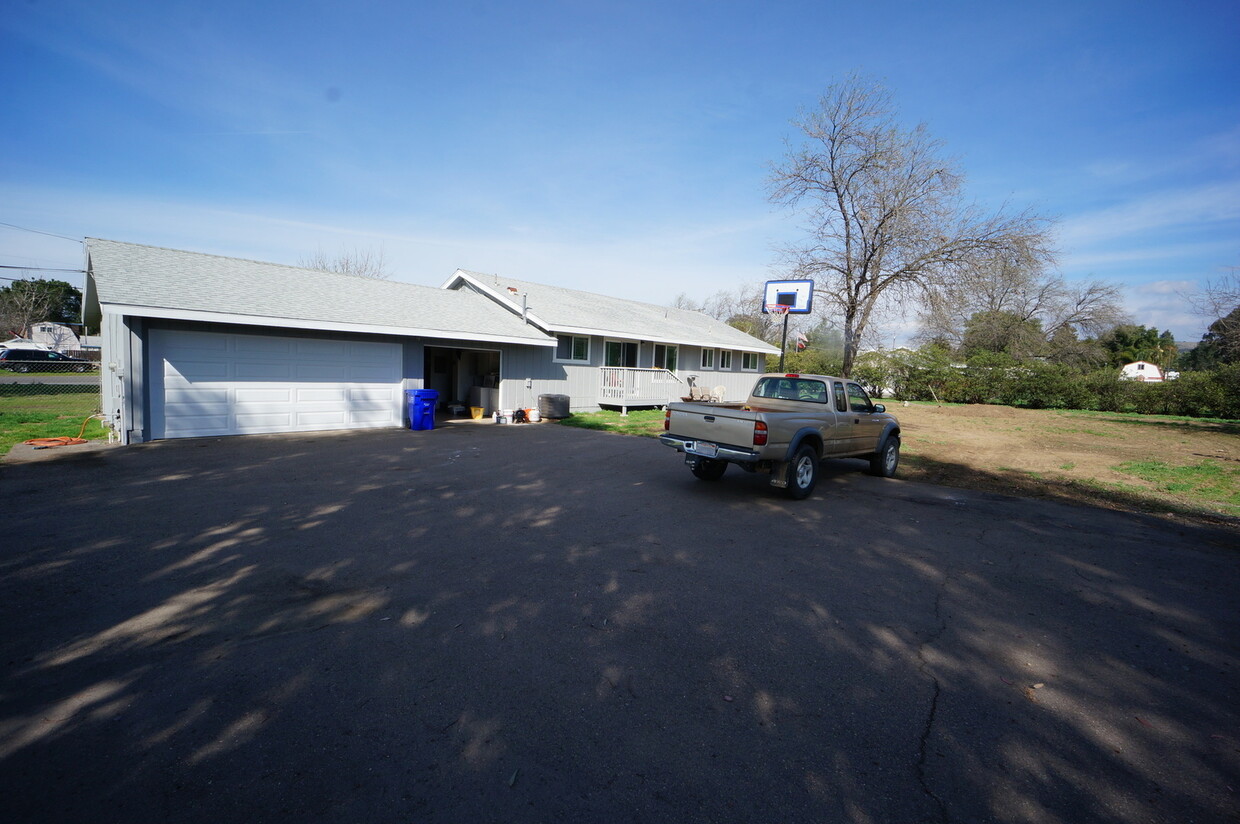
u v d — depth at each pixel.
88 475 8.44
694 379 23.69
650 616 4.48
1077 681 3.78
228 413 12.42
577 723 3.15
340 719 3.12
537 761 2.84
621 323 21.16
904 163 15.27
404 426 15.02
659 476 9.73
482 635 4.09
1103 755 3.05
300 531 6.22
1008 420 22.67
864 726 3.21
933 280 14.85
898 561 5.94
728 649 4.01
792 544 6.38
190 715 3.12
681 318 28.36
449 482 8.74
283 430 13.21
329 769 2.76
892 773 2.85
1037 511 8.26
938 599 5.02
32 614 4.20
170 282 12.24
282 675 3.52
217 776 2.69
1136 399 27.48
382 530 6.34
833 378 9.55
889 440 10.64
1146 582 5.57
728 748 2.99
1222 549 6.68
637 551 5.95
